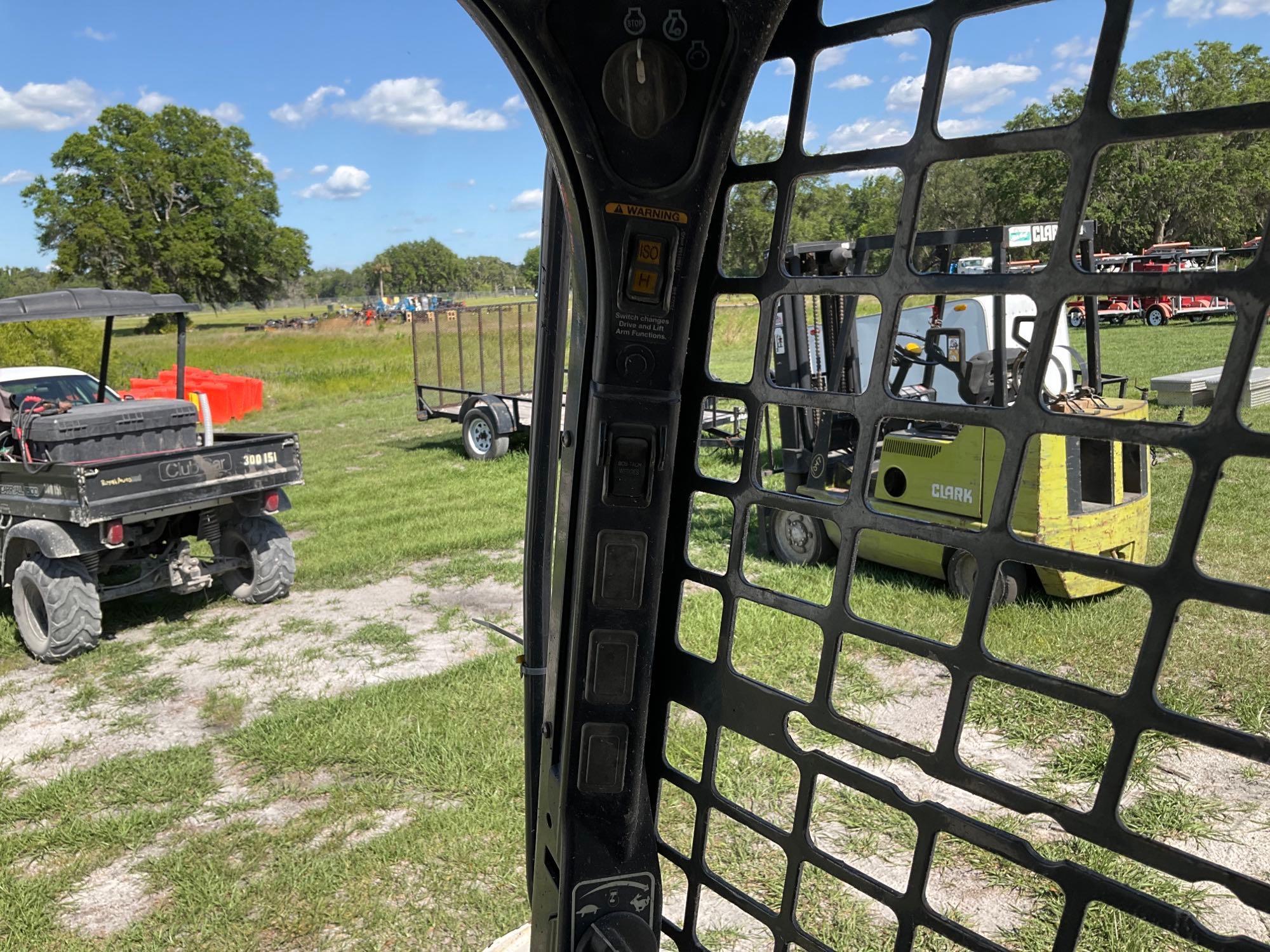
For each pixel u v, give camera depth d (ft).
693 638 17.25
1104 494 18.86
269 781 13.51
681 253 3.92
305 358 115.85
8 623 20.70
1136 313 75.82
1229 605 2.75
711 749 4.74
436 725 14.75
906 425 21.11
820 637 17.19
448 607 21.52
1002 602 18.47
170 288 257.34
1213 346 57.62
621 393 4.08
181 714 16.05
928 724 14.14
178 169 252.83
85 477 17.28
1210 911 9.86
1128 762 3.07
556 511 4.77
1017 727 13.76
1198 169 70.18
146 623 20.97
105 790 13.41
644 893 4.81
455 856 11.18
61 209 241.35
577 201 3.87
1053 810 3.30
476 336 52.60
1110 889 3.18
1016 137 3.16
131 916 10.59
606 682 4.46
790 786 12.50
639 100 3.61
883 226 19.85
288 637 19.70
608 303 3.93
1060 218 3.08
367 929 10.07
